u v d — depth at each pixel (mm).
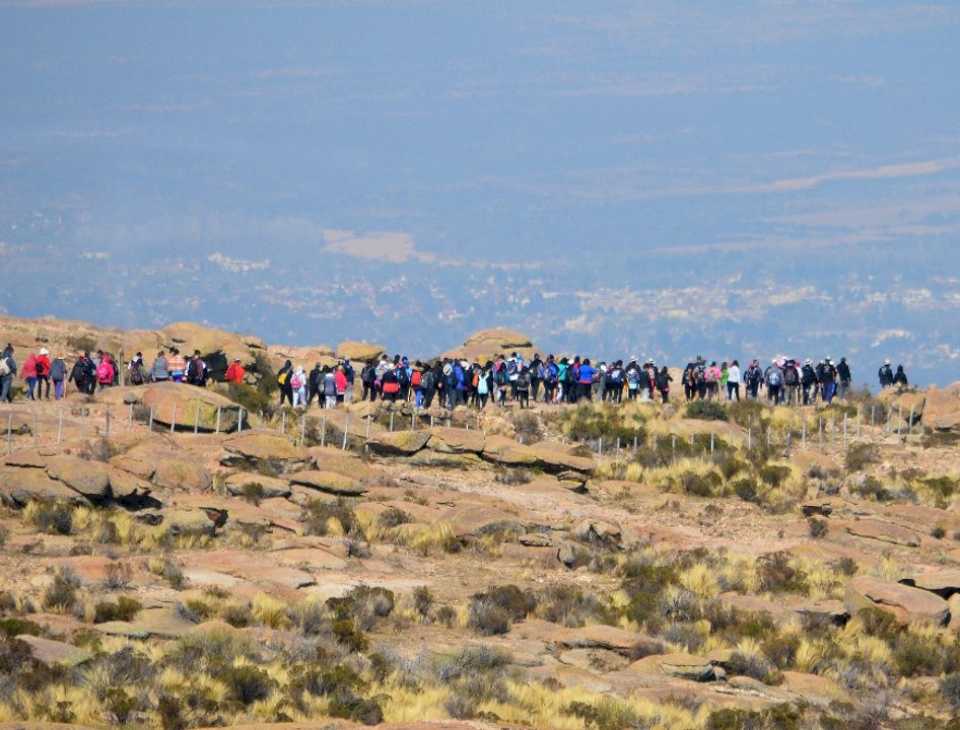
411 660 92812
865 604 120438
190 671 81438
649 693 91562
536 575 127562
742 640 108500
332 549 124438
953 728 93188
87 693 75625
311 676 81812
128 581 104125
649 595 117375
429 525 137625
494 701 85062
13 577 102688
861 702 99500
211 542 124438
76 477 128250
